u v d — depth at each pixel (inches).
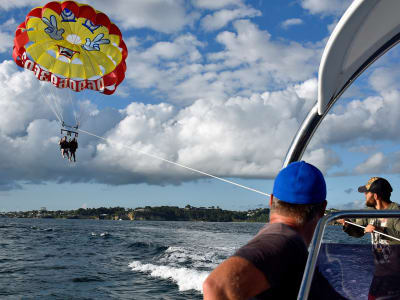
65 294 354.0
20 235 1220.5
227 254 681.6
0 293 353.4
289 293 46.3
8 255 652.1
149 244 889.5
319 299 55.6
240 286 43.2
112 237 1207.6
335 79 78.1
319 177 52.6
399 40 76.7
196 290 375.9
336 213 50.4
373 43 74.4
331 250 58.0
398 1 62.6
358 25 65.6
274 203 53.4
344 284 56.6
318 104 81.6
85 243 930.7
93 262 570.9
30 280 419.8
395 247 57.2
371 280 57.0
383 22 68.2
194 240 1062.4
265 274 44.3
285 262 45.9
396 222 103.6
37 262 569.3
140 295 353.7
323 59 70.1
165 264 550.0
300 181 51.3
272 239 47.4
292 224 51.3
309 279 45.6
